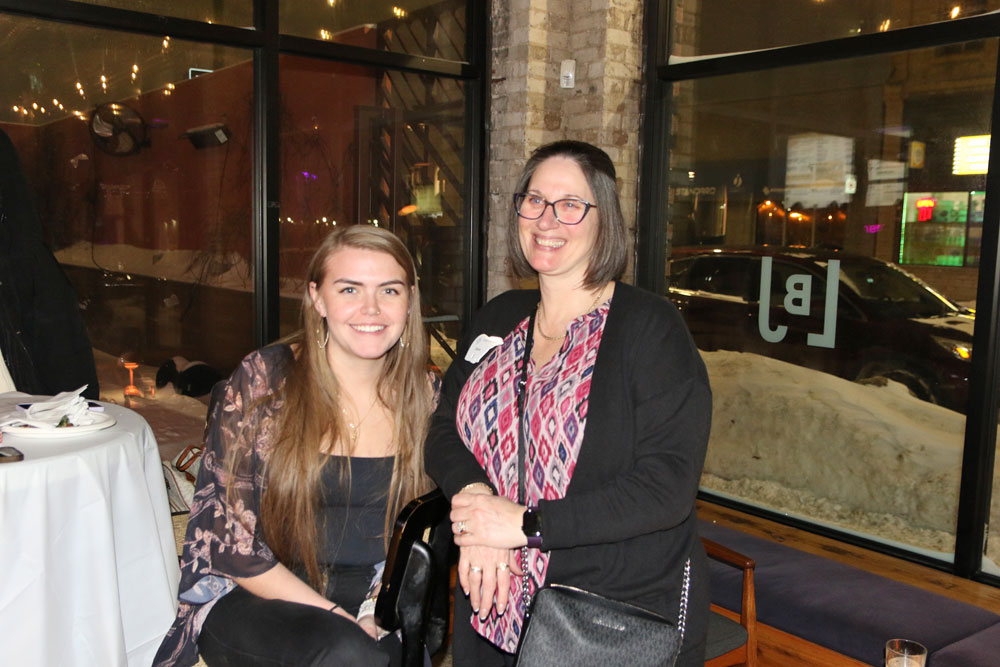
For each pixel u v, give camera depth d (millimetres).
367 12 4414
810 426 4016
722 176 4344
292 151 4301
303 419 1813
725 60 4223
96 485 2168
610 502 1464
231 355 4262
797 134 3992
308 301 1869
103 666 2184
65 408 2393
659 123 4609
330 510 1868
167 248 4012
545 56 4621
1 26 3471
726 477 4406
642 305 1603
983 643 2205
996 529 3408
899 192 3619
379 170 4609
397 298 1840
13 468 2004
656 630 1415
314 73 4328
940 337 3506
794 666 2400
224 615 1737
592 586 1553
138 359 4004
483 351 1789
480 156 4902
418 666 1745
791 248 4055
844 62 3781
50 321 3305
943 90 3441
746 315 4270
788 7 3982
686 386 1518
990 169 3273
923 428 3598
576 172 1628
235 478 1789
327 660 1574
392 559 1702
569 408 1557
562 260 1637
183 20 3830
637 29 4586
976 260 3367
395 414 1919
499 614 1632
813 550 3738
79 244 3789
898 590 2562
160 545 2420
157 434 4016
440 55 4699
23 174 3289
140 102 3848
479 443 1700
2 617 2004
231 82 4070
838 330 3877
